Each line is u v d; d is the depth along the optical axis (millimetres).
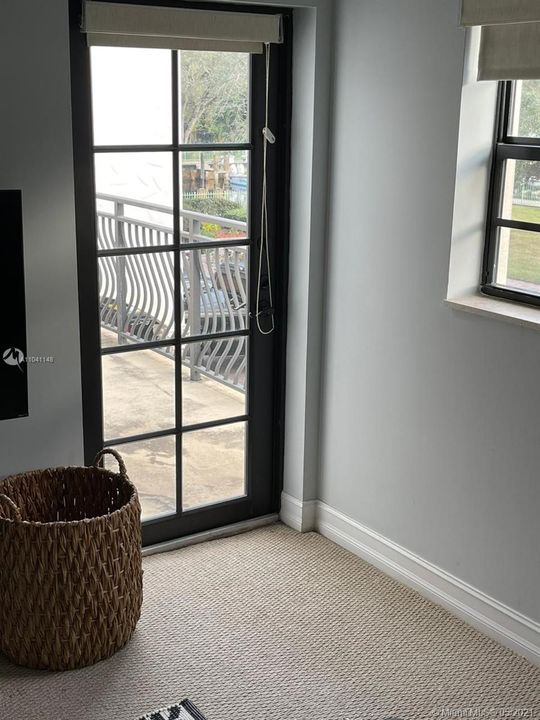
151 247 3279
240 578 3365
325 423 3633
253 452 3736
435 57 2900
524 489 2850
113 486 3045
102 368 3297
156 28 3037
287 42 3363
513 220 2934
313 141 3350
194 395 3543
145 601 3189
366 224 3273
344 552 3588
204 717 2598
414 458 3234
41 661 2764
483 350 2902
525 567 2891
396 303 3201
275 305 3633
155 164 3221
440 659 2904
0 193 2779
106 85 3055
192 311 3449
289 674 2807
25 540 2648
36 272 2967
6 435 3031
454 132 2873
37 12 2770
